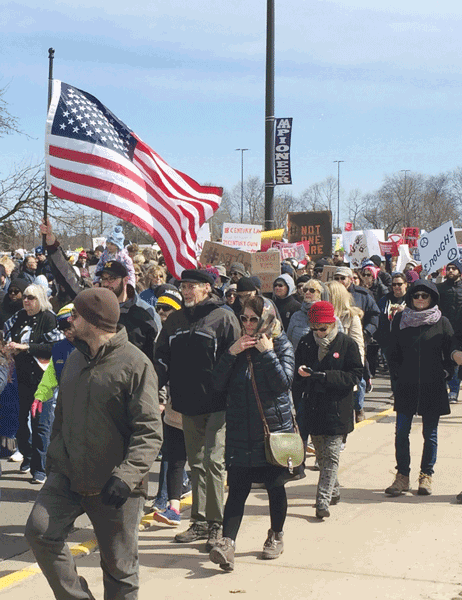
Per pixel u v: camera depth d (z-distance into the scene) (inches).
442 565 209.2
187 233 281.9
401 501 269.0
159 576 203.6
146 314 243.3
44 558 150.0
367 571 205.3
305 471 313.4
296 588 194.4
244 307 209.5
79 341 152.6
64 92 257.8
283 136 582.6
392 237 1128.8
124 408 151.9
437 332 275.4
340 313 310.2
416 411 278.4
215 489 224.1
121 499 143.6
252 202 3836.1
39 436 295.7
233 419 209.0
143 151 271.1
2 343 203.2
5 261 546.6
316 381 250.4
